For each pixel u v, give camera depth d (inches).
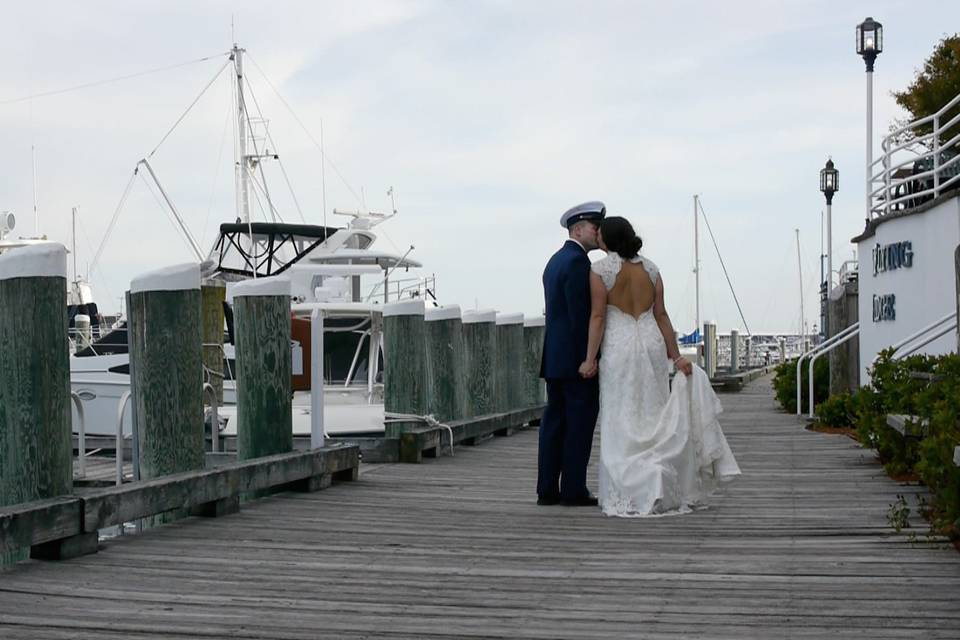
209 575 249.8
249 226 893.8
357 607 218.5
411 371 539.8
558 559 266.5
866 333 754.8
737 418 799.7
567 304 352.5
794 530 300.4
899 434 410.6
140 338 337.4
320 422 423.5
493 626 203.2
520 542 291.0
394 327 540.1
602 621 206.1
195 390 342.0
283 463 376.2
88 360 801.6
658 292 348.2
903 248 655.8
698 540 289.1
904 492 373.7
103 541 292.8
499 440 637.3
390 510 352.5
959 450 255.8
